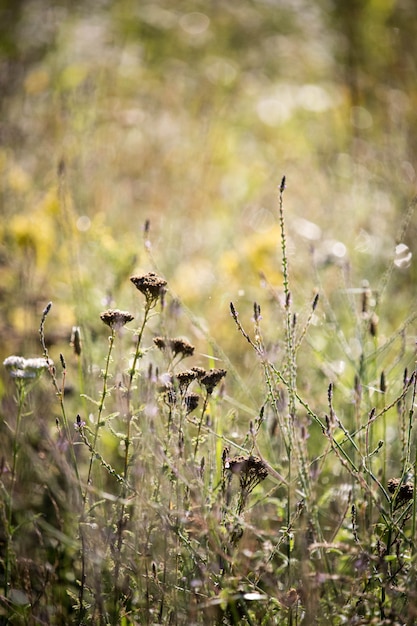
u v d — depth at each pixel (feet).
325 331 11.93
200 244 14.43
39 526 11.09
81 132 16.53
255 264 13.11
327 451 10.41
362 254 13.50
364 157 16.22
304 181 16.84
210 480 10.59
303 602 10.16
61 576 10.87
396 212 13.84
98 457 10.37
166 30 23.99
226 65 22.84
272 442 11.13
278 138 20.24
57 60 20.17
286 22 23.71
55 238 13.16
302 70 22.93
